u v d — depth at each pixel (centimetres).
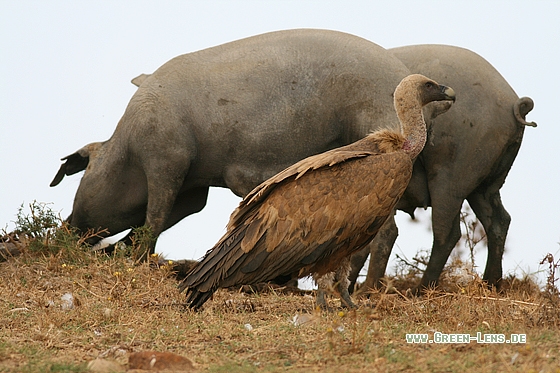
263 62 4322
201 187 4694
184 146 4259
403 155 3011
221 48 4453
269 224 2914
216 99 4291
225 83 4309
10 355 2386
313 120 4241
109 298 3216
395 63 4244
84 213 4575
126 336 2667
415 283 4491
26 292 3362
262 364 2275
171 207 4312
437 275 4253
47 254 3972
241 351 2444
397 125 4116
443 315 2958
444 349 2342
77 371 2167
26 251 3966
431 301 3244
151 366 2214
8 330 2733
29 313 3011
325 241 2927
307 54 4303
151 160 4269
